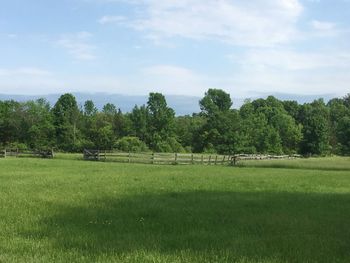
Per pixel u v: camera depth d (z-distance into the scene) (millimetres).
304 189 20375
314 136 102312
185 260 7750
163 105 108062
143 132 104375
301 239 9516
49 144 93688
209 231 10320
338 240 9438
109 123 102438
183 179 24172
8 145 90812
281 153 96688
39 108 100688
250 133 98375
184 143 105125
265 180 24547
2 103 98812
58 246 8648
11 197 15617
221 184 21734
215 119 98938
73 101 110125
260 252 8375
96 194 16875
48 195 16297
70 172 28141
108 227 10617
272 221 11625
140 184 20969
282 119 107062
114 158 49500
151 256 7918
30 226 10586
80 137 94875
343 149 105312
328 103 169750
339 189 20797
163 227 10711
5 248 8461
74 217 11836
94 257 7871
